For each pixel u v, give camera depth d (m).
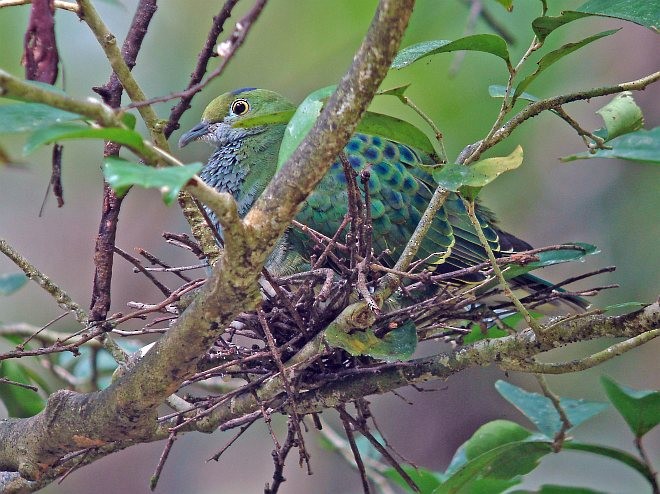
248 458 14.09
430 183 9.55
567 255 7.47
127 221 14.45
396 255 9.21
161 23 14.87
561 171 14.17
